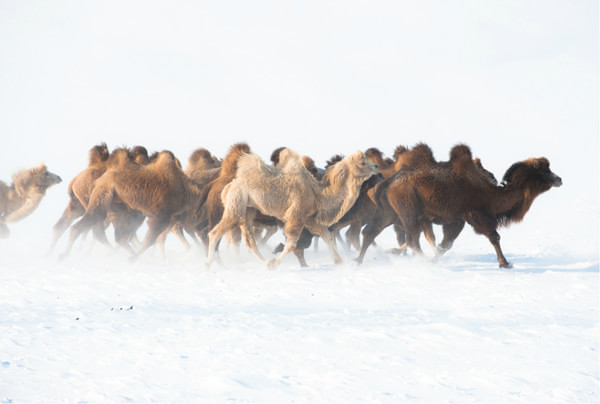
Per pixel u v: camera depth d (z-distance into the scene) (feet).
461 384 47.65
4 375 48.01
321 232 113.09
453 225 123.34
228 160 116.98
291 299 80.69
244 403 43.27
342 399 44.29
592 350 56.80
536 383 48.08
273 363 52.42
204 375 49.19
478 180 114.93
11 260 126.82
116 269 111.45
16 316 68.44
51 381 47.11
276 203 107.34
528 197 114.52
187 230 138.82
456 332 62.95
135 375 48.80
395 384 47.57
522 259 129.29
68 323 65.67
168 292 85.76
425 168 115.55
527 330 63.82
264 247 141.90
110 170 122.83
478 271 107.04
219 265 114.62
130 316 69.77
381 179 113.60
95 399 43.34
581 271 107.96
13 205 145.79
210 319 67.97
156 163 123.44
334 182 109.50
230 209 106.93
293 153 110.93
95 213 121.39
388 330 63.46
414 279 95.81
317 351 56.13
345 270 107.45
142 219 136.26
